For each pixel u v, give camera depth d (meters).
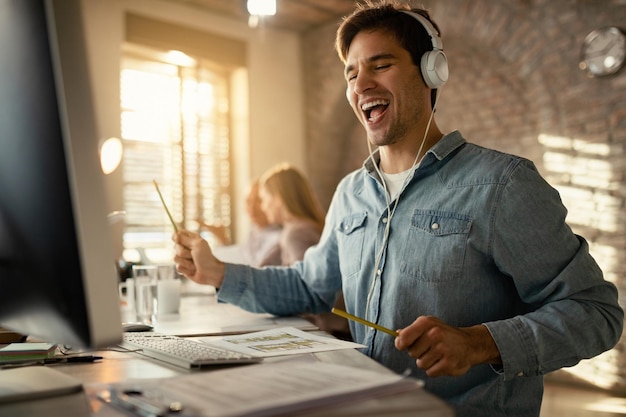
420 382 0.59
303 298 1.43
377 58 1.23
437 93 1.33
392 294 1.14
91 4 3.84
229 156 4.79
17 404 0.57
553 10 3.54
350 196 1.36
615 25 3.27
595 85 3.35
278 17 4.77
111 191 4.01
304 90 5.16
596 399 3.10
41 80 0.49
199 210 4.55
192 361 0.75
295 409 0.50
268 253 2.62
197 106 4.60
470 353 0.82
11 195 0.55
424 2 4.22
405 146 1.27
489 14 3.87
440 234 1.11
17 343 0.95
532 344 0.88
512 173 1.07
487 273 1.08
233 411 0.48
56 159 0.50
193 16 4.41
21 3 0.50
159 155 4.36
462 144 1.20
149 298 1.47
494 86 4.08
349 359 0.80
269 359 0.81
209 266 1.35
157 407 0.50
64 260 0.51
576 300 0.97
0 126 0.55
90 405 0.56
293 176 2.65
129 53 4.24
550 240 1.02
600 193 3.32
